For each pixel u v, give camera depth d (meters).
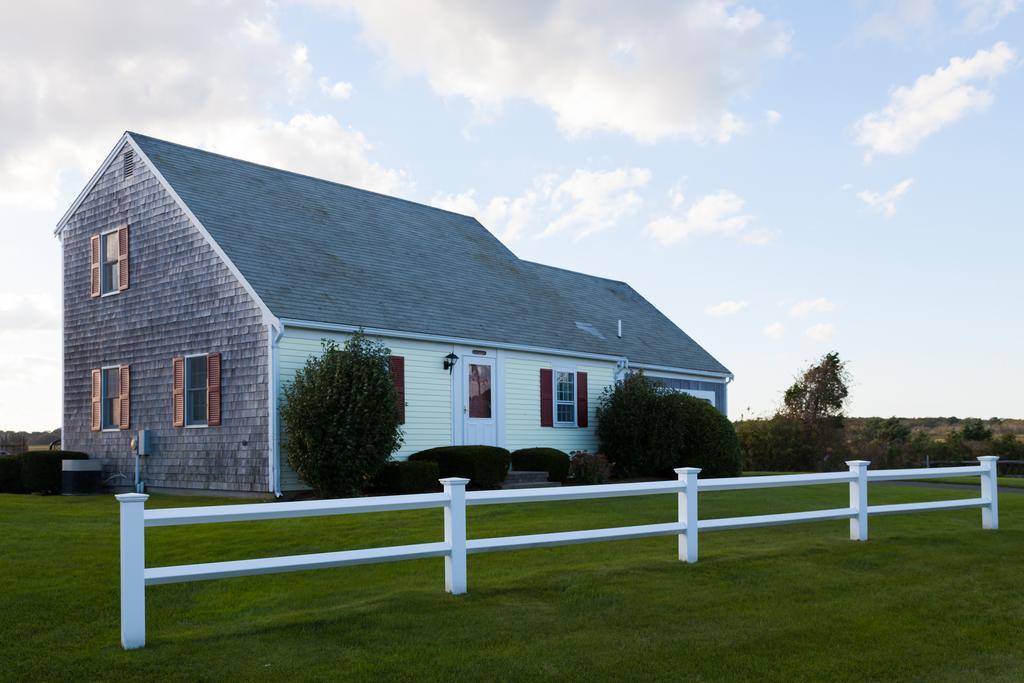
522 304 23.58
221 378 17.19
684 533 9.33
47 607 7.38
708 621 7.12
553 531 11.80
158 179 18.97
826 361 39.41
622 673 5.85
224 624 6.94
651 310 33.12
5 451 28.83
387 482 16.59
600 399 23.83
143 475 18.92
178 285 18.39
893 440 43.31
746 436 35.84
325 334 17.05
